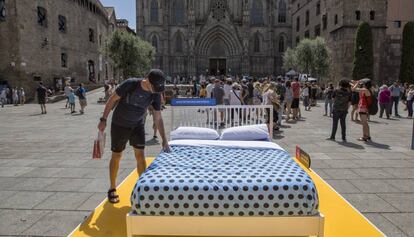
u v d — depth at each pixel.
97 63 56.62
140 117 6.16
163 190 4.44
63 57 44.88
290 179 4.54
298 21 63.06
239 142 7.00
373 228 5.13
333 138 12.88
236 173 4.80
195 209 4.41
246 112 9.95
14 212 5.90
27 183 7.51
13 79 35.88
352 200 6.38
